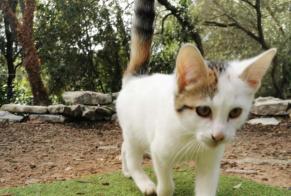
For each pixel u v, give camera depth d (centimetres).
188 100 37
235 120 37
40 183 56
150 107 43
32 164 70
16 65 206
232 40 219
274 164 69
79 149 84
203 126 37
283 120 114
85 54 186
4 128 105
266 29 225
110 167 67
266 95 222
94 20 183
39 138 96
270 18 222
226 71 38
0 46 198
